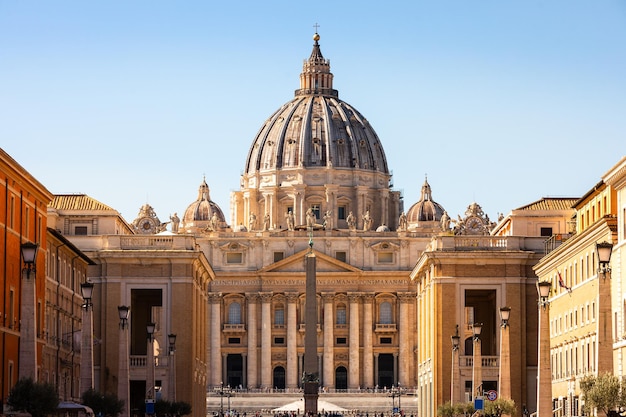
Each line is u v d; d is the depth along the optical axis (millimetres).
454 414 155750
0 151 113250
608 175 127125
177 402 162125
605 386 92188
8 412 97875
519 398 195625
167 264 195125
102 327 194250
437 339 197625
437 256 198125
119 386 123250
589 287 141375
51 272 149750
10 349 120500
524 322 197250
